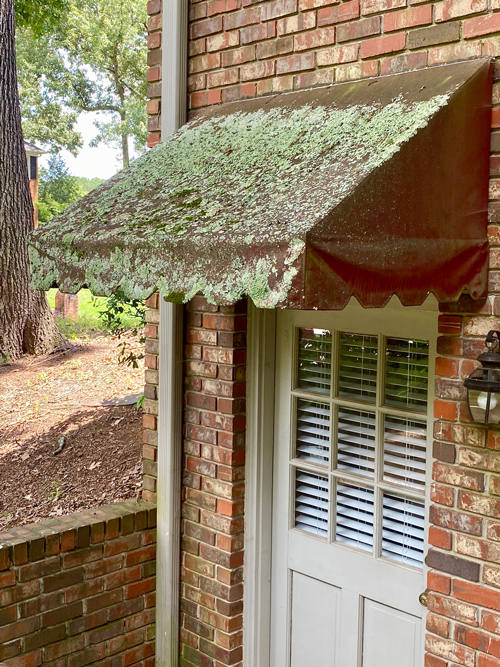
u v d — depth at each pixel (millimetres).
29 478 4645
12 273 8203
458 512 2727
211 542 3803
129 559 3904
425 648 2850
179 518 3926
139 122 32156
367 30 2980
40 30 13883
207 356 3721
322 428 3586
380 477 3336
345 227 2096
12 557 3424
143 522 3951
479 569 2676
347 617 3510
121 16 29859
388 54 2924
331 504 3545
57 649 3629
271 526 3789
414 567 3232
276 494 3775
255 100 3434
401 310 3172
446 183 2422
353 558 3459
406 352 3201
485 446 2627
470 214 2523
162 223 2609
